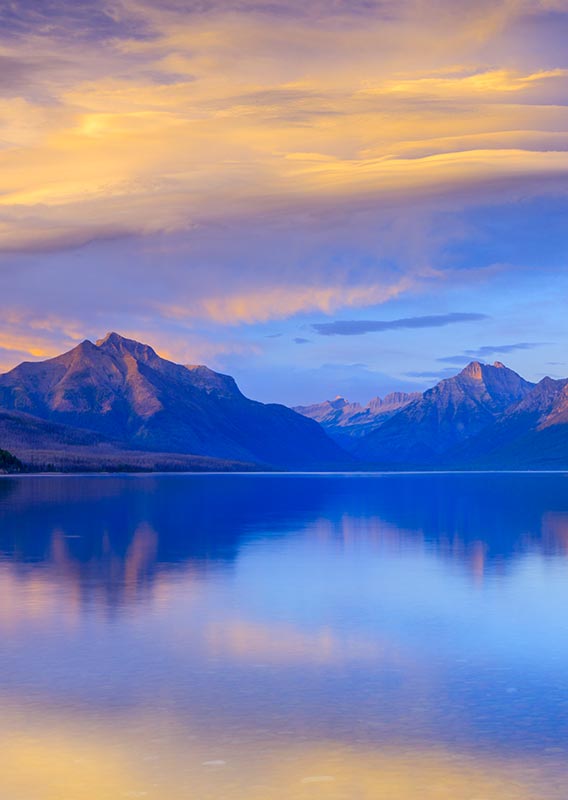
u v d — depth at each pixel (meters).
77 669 18.84
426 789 12.57
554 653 20.38
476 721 15.41
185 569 34.22
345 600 27.39
